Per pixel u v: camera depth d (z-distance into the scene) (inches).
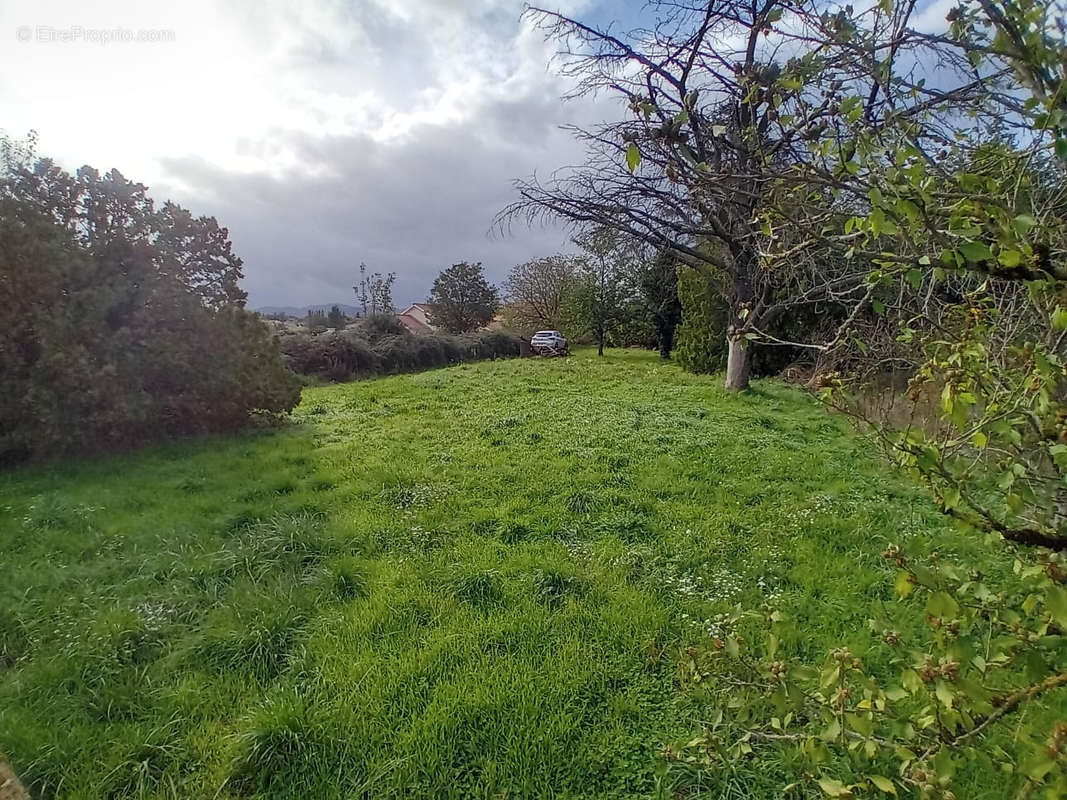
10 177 315.0
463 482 239.9
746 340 110.0
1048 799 48.4
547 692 114.1
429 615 140.5
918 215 57.2
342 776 96.3
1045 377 58.3
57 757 100.6
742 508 212.5
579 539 185.9
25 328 304.0
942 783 57.7
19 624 138.9
